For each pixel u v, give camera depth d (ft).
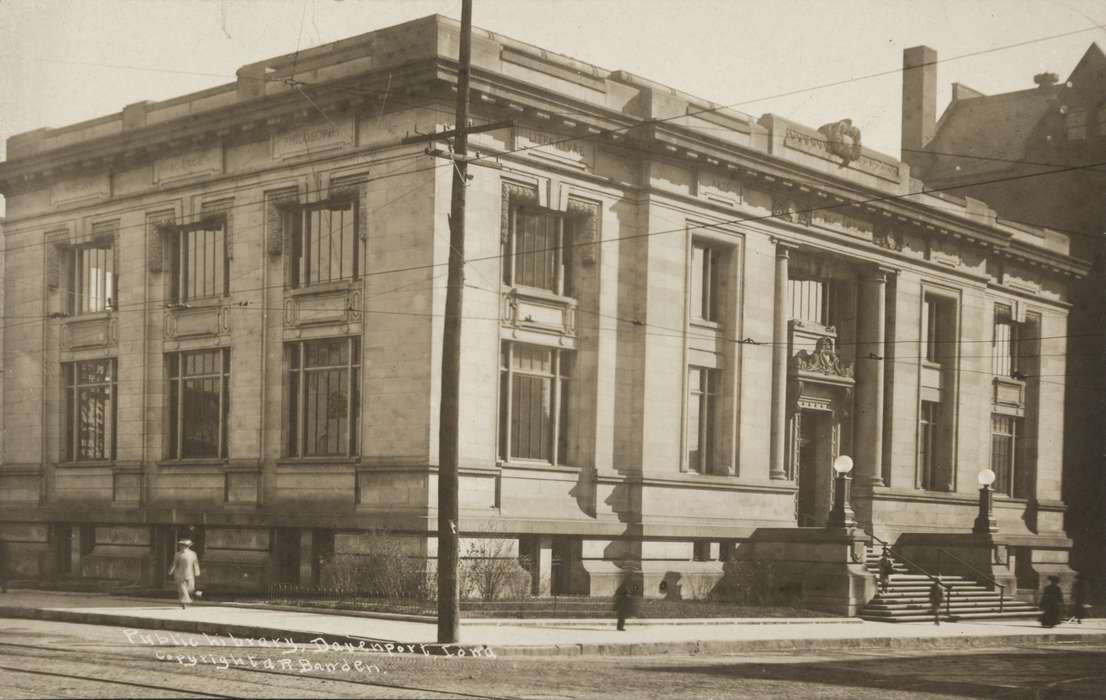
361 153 114.21
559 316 120.88
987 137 210.18
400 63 108.88
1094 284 199.62
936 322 167.43
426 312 108.58
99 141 133.49
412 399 108.99
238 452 122.83
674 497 126.62
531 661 74.23
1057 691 72.02
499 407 115.03
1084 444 197.98
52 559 138.51
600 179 122.72
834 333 150.41
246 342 123.13
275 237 120.98
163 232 131.85
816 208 143.74
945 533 153.99
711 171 132.26
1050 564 179.42
